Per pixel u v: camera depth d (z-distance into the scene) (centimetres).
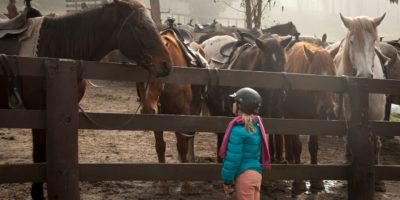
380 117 655
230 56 725
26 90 423
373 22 624
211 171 439
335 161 792
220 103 663
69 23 447
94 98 1258
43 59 377
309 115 639
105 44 448
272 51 582
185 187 571
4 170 377
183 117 429
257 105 369
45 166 387
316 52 643
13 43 432
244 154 364
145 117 418
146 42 426
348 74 634
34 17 471
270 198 578
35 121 380
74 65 385
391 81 495
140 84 544
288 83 466
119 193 559
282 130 467
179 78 434
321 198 584
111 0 449
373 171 493
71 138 382
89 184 590
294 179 473
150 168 420
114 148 778
